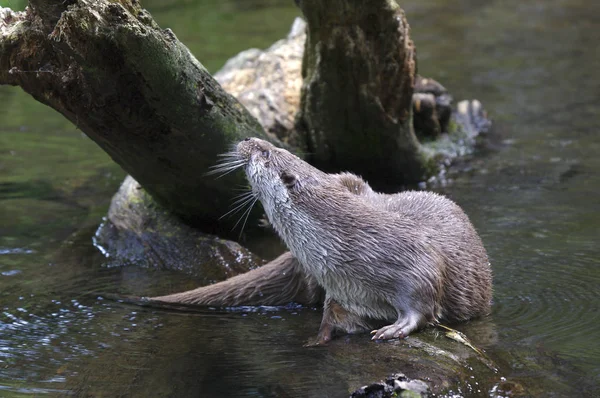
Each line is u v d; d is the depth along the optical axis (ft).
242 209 22.56
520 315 17.88
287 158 17.97
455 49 44.93
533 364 15.38
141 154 20.52
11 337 17.49
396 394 13.89
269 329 18.03
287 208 17.57
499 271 20.21
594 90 36.73
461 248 18.17
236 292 19.63
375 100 25.03
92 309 19.21
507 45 45.34
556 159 28.96
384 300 17.25
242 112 21.72
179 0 58.08
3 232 24.35
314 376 15.17
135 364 16.07
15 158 31.22
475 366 15.16
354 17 23.63
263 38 46.96
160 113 19.16
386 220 17.43
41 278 21.17
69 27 16.61
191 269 21.83
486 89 37.60
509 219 23.72
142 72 17.90
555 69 40.34
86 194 27.78
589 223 23.02
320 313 19.21
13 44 17.78
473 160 29.58
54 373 15.71
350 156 26.89
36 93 18.81
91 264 22.24
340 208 17.38
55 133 34.50
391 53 24.71
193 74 19.57
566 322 17.38
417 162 27.48
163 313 19.07
